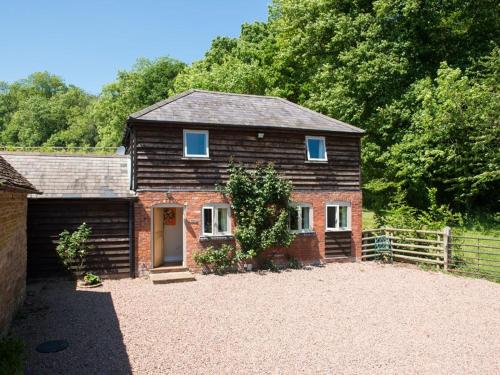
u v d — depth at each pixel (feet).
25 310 32.45
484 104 67.36
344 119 81.92
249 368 22.22
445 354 24.41
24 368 21.77
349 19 81.00
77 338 26.50
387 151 79.71
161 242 50.26
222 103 54.54
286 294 38.60
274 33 119.24
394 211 63.93
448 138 71.46
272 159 51.44
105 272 44.04
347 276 46.83
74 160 49.03
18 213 31.60
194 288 40.65
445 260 49.96
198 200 47.47
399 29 79.20
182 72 137.69
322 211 54.19
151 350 24.64
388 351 24.84
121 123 149.69
